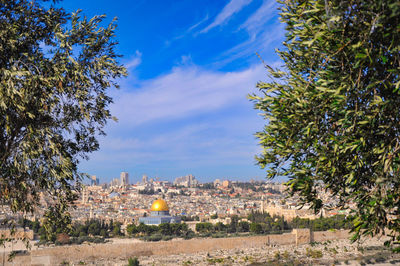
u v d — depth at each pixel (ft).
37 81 31.78
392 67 20.81
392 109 21.26
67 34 33.99
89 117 36.04
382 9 18.63
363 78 21.97
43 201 36.83
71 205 38.52
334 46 21.21
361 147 22.35
